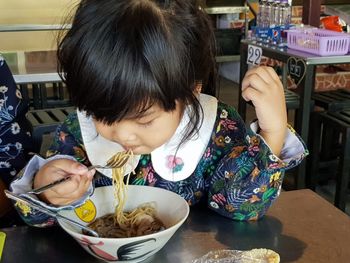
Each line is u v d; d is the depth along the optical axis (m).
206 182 1.05
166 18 0.75
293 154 0.91
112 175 0.93
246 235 0.86
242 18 5.04
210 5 4.82
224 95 4.87
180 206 0.85
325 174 2.72
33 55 2.96
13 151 1.24
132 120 0.73
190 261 0.77
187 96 0.78
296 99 2.48
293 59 2.29
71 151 1.04
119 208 0.88
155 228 0.85
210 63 0.86
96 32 0.71
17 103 1.27
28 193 0.82
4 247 0.82
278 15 2.75
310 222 0.91
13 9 3.61
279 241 0.84
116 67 0.69
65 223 0.80
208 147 1.04
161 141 0.77
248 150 0.94
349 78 4.26
